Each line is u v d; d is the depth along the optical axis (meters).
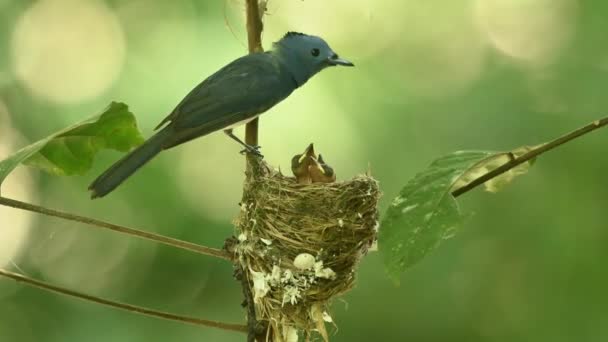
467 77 12.18
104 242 12.15
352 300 11.61
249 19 7.47
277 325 6.98
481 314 11.52
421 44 12.35
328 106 11.05
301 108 10.91
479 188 11.73
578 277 11.26
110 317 11.89
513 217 11.61
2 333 11.89
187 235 11.41
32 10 12.20
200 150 11.66
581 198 11.36
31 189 12.18
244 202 7.33
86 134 7.05
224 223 11.50
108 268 12.16
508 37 12.42
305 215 7.12
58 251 12.32
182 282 11.91
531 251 11.50
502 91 11.79
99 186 7.20
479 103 11.70
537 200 11.55
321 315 7.00
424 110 11.70
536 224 11.50
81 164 7.22
